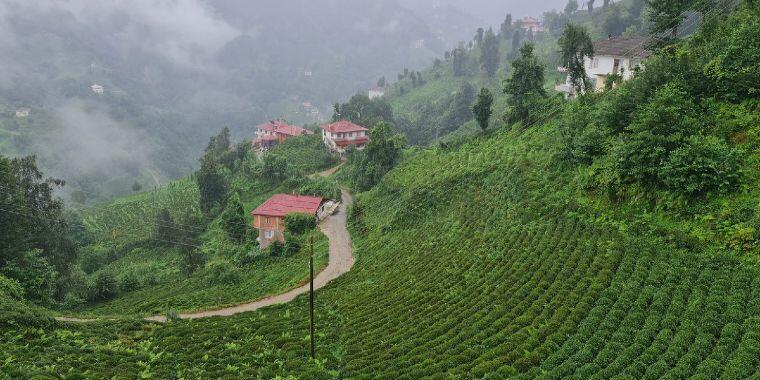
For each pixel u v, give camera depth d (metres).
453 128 153.12
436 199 65.31
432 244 54.06
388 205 74.38
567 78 103.81
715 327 27.00
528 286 36.50
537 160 58.50
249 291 58.03
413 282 45.00
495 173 61.69
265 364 33.06
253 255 73.19
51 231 67.75
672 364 25.30
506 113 80.69
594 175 46.62
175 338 38.41
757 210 34.09
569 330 30.11
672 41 61.94
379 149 94.38
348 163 114.75
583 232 41.88
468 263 44.97
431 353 31.02
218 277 65.50
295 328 39.12
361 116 156.88
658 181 40.28
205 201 105.00
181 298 58.38
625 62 78.56
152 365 33.62
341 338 36.28
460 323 34.44
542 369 27.25
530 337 30.05
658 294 31.02
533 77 75.25
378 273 52.09
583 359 27.20
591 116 55.12
